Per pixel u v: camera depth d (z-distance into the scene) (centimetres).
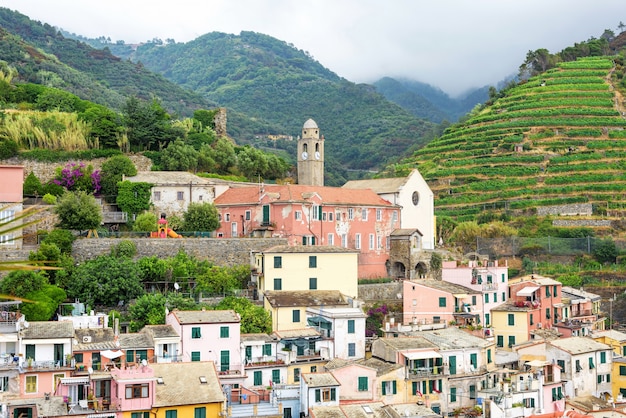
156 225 12725
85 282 10306
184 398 7625
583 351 10506
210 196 13988
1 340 8175
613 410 9212
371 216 14150
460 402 9450
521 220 18688
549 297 12562
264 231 13012
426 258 14288
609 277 15925
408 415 8119
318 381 8356
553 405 9688
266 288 11150
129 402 7412
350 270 11719
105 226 13162
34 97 17762
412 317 11825
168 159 15500
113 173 13938
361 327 10119
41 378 8000
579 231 18075
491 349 10388
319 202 13288
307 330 10069
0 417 7156
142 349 8850
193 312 9431
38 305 9538
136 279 10662
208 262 11738
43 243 10856
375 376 8925
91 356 8462
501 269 12462
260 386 9144
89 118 15575
